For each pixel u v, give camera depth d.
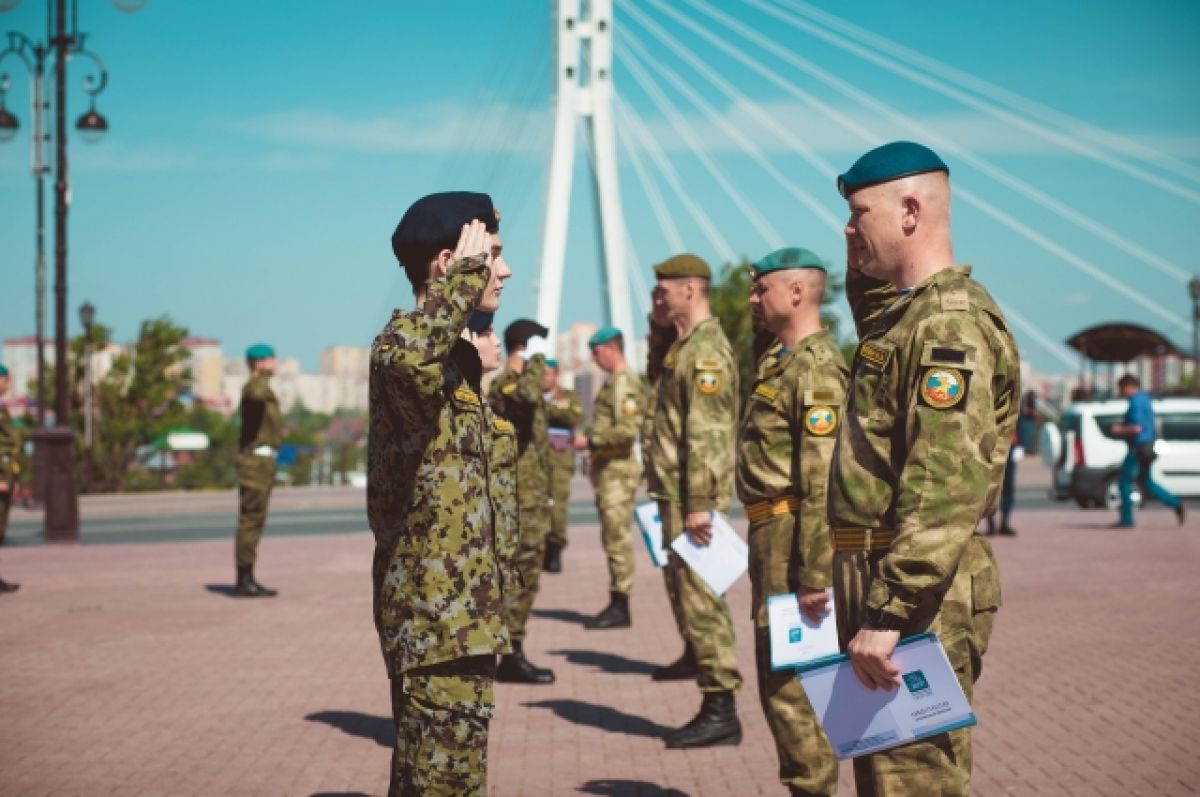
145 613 11.75
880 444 3.57
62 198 21.22
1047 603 11.66
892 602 3.34
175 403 44.12
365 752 6.86
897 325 3.58
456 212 4.00
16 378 117.12
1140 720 7.19
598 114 45.69
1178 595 12.03
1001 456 3.55
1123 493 18.98
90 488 39.00
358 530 21.77
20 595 13.09
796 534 5.17
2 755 6.80
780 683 5.15
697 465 6.46
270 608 12.02
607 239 45.28
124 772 6.46
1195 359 40.22
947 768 3.46
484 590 3.90
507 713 7.79
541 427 8.73
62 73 20.91
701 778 6.26
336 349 179.62
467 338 4.19
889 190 3.63
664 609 11.98
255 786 6.22
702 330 6.77
